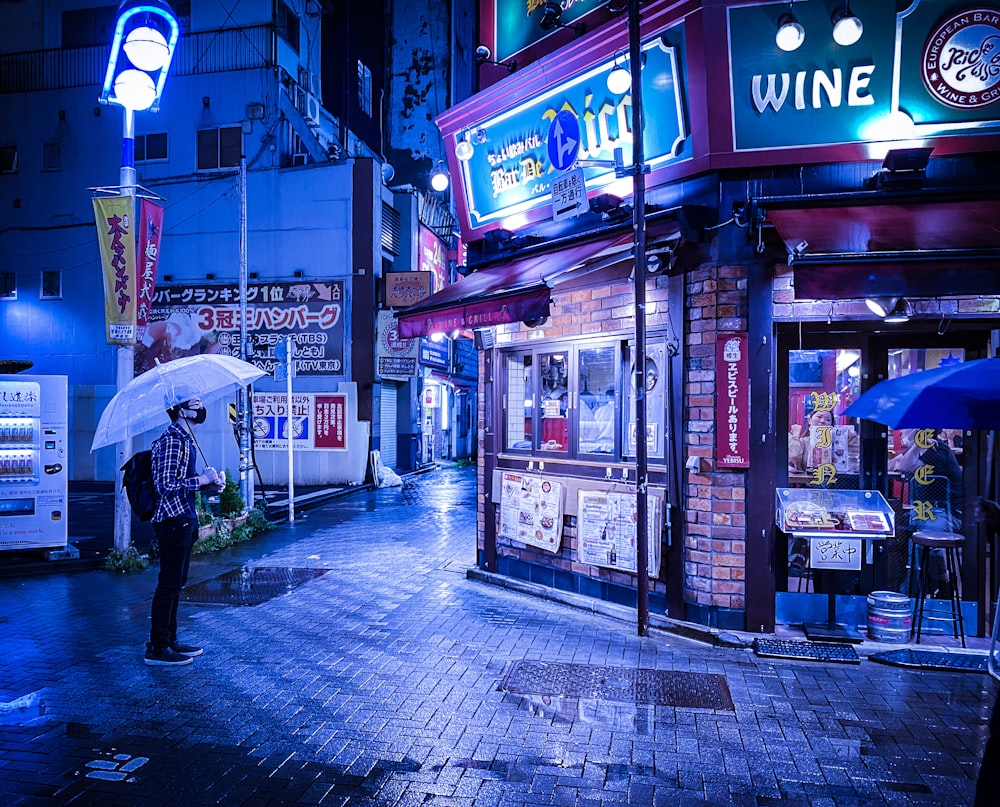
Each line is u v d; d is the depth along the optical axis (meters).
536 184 8.14
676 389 6.32
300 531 12.27
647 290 6.80
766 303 5.98
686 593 6.30
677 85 6.28
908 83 5.68
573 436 7.54
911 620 5.92
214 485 5.68
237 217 20.27
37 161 21.53
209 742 4.12
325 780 3.68
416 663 5.46
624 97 6.87
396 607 7.16
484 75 9.01
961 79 5.58
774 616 6.08
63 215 21.39
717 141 6.07
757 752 4.01
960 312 5.79
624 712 4.55
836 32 5.43
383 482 20.12
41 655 5.66
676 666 5.40
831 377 6.23
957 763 3.90
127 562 8.97
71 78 21.47
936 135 5.73
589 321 7.36
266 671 5.29
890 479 6.20
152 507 5.46
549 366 7.94
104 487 18.81
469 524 13.04
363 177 19.80
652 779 3.70
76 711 4.55
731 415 6.00
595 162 6.36
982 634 6.00
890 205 5.50
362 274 19.77
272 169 20.16
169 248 20.52
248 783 3.65
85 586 8.13
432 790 3.59
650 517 6.51
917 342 6.10
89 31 21.92
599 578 7.11
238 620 6.68
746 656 5.63
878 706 4.66
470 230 9.23
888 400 3.43
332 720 4.41
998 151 5.71
